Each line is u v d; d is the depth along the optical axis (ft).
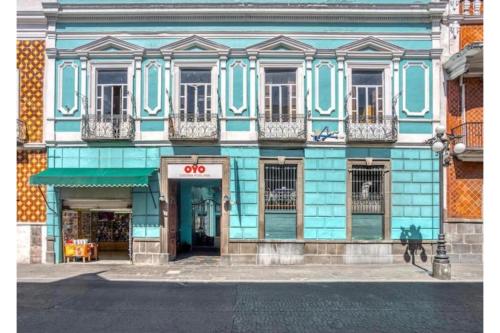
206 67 56.29
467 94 55.77
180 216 65.57
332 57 56.03
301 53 55.62
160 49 55.72
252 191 55.06
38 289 39.52
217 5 55.31
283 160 55.11
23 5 57.06
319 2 56.13
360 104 56.75
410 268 50.72
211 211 67.72
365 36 55.98
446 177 55.67
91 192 56.18
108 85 56.90
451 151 55.01
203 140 54.65
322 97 55.83
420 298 35.37
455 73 54.70
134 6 55.57
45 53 56.70
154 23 56.29
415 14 55.72
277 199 55.42
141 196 55.47
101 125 55.42
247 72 55.93
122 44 56.03
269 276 45.83
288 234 55.01
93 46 56.08
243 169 55.26
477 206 55.42
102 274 47.26
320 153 55.36
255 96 55.52
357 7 55.52
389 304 33.30
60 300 34.94
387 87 56.03
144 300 34.88
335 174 55.21
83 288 39.96
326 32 55.88
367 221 55.21
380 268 50.85
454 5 56.49
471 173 55.62
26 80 56.85
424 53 55.98
